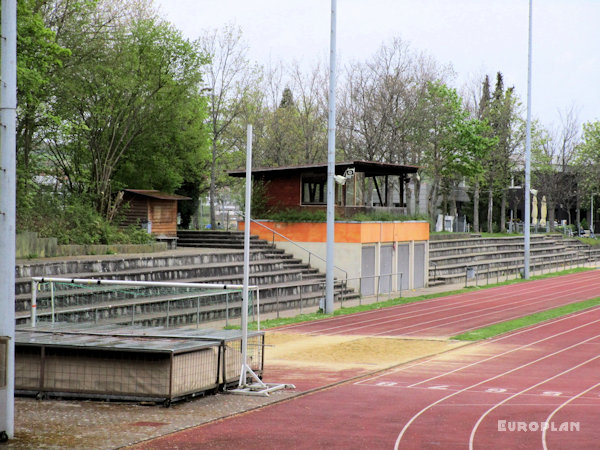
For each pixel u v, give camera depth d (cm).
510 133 6944
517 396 1628
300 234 4106
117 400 1514
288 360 2123
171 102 4053
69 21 3391
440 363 2105
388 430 1307
